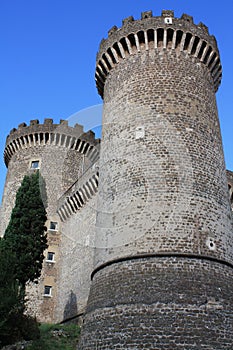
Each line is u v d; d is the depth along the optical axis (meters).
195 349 14.58
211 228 17.97
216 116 22.64
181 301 15.60
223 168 21.02
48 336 22.19
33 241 25.70
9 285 21.14
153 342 14.84
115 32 24.39
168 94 21.19
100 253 18.84
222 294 16.36
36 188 28.36
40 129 40.62
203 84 22.66
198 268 16.70
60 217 36.50
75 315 29.53
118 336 15.52
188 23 23.33
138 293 16.12
